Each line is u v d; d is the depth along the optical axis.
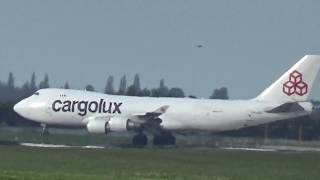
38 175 153.38
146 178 158.88
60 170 180.75
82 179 148.25
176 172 186.25
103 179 150.12
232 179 169.25
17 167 187.12
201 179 165.38
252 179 172.25
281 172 198.25
